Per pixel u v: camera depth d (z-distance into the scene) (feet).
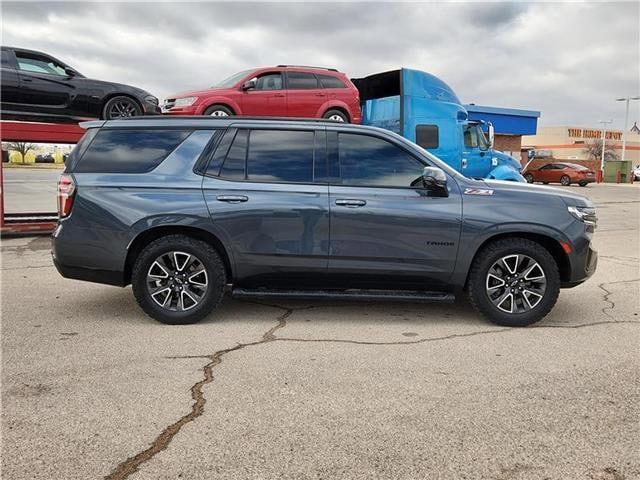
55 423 10.22
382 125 38.24
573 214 16.65
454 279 16.67
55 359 13.53
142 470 8.71
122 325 16.52
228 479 8.52
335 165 16.79
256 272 16.61
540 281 16.58
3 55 30.58
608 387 12.09
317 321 17.17
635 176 161.58
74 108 32.48
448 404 11.18
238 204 16.26
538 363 13.55
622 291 21.91
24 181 69.00
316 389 11.86
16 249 30.94
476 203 16.46
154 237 16.79
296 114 33.78
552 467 8.94
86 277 16.57
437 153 37.27
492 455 9.28
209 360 13.57
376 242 16.38
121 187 16.28
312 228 16.34
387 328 16.48
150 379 12.32
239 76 33.81
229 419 10.45
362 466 8.91
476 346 14.83
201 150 16.72
